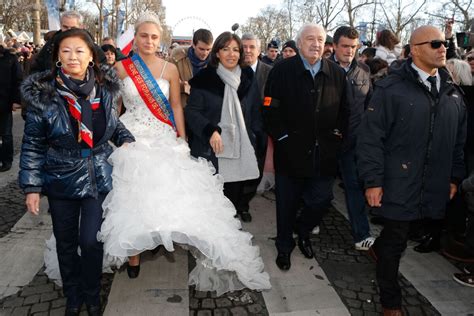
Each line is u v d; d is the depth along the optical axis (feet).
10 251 11.55
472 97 10.89
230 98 11.62
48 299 9.49
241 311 9.34
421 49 8.37
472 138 10.87
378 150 8.64
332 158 10.61
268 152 12.54
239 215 14.51
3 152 18.61
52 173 7.94
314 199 11.10
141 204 8.43
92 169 8.13
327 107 10.37
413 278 10.89
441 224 12.04
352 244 12.82
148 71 10.25
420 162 8.53
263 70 13.79
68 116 7.79
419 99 8.41
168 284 10.23
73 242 8.54
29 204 7.75
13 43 37.91
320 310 9.43
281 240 11.21
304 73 10.28
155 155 9.32
